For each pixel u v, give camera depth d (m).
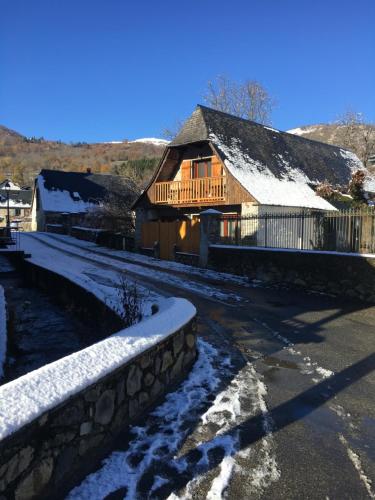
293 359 6.32
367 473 3.52
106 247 27.67
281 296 11.45
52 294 14.04
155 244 21.38
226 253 15.93
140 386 4.34
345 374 5.73
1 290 11.61
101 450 3.63
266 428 4.21
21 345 8.80
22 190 72.81
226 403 4.73
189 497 3.16
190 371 5.63
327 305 10.31
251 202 19.22
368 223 11.72
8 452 2.57
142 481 3.31
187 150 23.77
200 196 21.83
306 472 3.51
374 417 4.52
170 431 4.07
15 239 31.38
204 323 8.45
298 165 25.61
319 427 4.27
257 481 3.37
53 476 3.01
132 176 36.75
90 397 3.45
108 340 4.16
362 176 23.81
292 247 14.27
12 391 2.87
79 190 50.69
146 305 7.94
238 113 41.09
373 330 8.02
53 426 3.00
